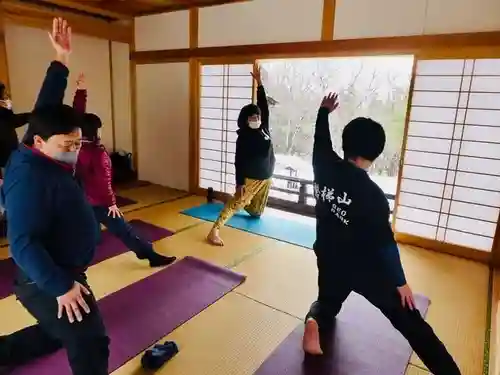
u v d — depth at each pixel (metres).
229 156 4.60
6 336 1.59
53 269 1.14
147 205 4.41
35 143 1.21
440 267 2.98
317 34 3.61
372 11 3.29
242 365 1.78
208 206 4.42
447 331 2.12
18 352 1.60
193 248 3.17
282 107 5.82
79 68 4.88
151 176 5.50
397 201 3.46
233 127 4.48
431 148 3.20
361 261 1.62
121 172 5.41
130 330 2.02
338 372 1.75
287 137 5.88
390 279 1.54
